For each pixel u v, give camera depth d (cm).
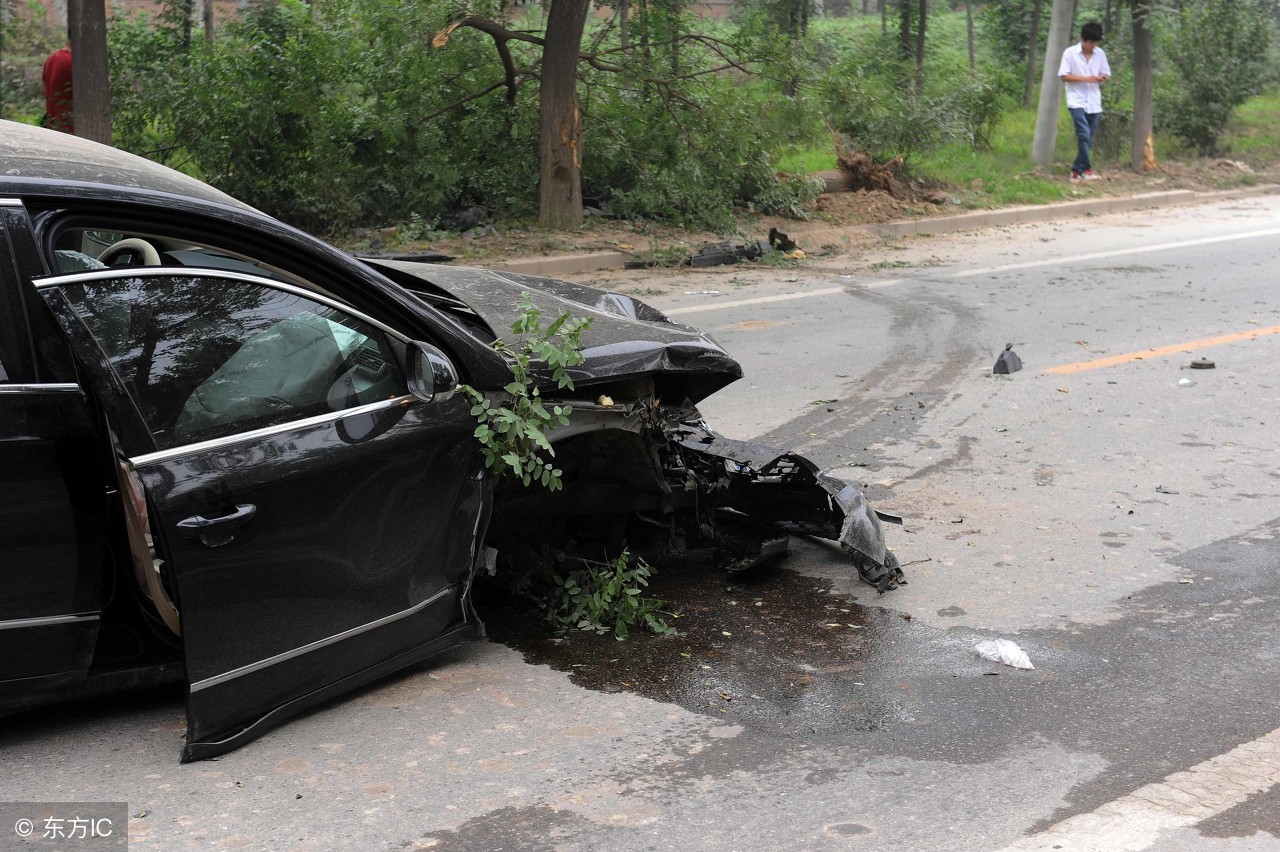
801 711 366
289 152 1281
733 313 1031
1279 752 338
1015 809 309
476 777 324
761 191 1531
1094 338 917
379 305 361
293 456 329
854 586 469
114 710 358
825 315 1021
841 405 739
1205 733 350
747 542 479
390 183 1357
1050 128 1909
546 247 1284
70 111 1184
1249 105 2550
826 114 1630
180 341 319
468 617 391
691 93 1465
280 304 340
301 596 337
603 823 303
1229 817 304
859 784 322
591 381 400
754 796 316
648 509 449
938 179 1753
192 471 310
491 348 383
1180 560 491
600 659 403
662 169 1473
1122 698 373
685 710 366
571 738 347
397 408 357
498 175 1419
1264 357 848
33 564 309
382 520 354
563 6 1305
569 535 458
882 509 557
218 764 328
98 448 317
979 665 399
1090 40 1834
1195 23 2077
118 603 352
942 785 321
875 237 1469
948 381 796
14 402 303
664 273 1239
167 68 1305
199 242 333
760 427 693
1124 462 622
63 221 315
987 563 491
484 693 376
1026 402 741
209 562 313
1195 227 1548
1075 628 428
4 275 305
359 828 299
